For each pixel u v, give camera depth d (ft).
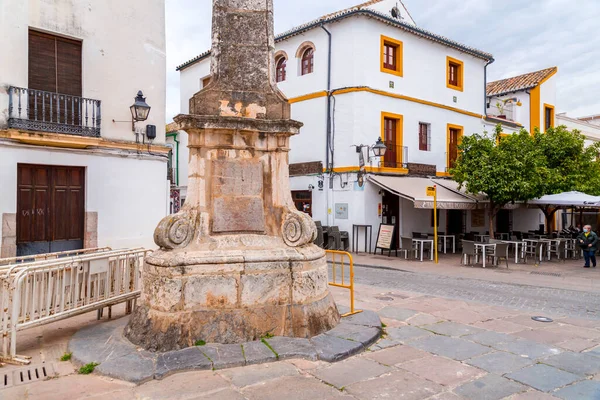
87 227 37.47
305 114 62.28
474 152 51.88
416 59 63.57
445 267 44.55
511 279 37.52
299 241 18.12
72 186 37.40
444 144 67.31
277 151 18.90
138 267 22.03
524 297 29.78
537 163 50.03
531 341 18.44
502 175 49.19
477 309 24.25
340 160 58.23
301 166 62.08
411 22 66.95
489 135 75.25
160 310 16.40
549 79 87.25
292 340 16.83
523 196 50.06
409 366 15.46
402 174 60.08
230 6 19.13
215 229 17.89
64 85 37.06
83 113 37.35
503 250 44.47
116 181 39.42
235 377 14.19
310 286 17.94
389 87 60.08
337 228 56.44
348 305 24.64
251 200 18.51
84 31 37.52
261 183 18.67
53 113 36.09
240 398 12.84
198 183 18.10
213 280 16.69
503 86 89.10
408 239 49.73
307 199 62.18
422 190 54.85
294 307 17.56
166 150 42.83
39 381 14.12
